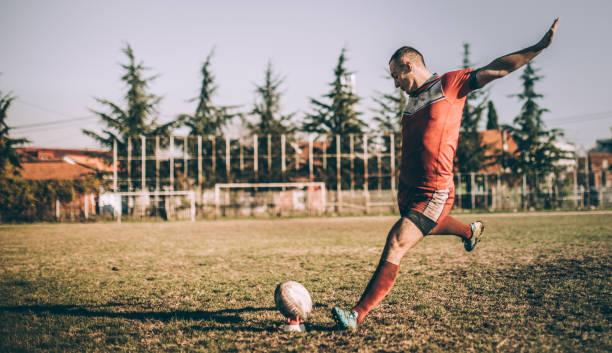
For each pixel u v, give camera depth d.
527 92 39.62
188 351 3.47
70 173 41.00
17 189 28.11
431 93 3.53
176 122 36.88
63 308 5.07
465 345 3.42
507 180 33.19
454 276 6.54
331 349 3.41
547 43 3.07
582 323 3.94
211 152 37.16
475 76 3.37
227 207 31.39
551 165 38.16
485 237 12.54
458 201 32.97
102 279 7.04
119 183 31.48
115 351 3.53
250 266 8.17
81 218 29.23
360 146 38.34
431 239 12.52
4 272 7.88
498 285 5.76
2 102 34.22
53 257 10.04
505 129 41.16
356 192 32.09
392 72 3.76
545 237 12.08
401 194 3.83
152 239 14.72
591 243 10.20
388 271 3.61
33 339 3.87
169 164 34.69
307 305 3.99
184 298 5.53
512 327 3.88
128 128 35.50
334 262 8.47
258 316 4.55
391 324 4.09
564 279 5.96
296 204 31.66
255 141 33.00
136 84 36.47
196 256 9.85
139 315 4.70
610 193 34.34
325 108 39.59
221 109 39.62
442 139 3.50
